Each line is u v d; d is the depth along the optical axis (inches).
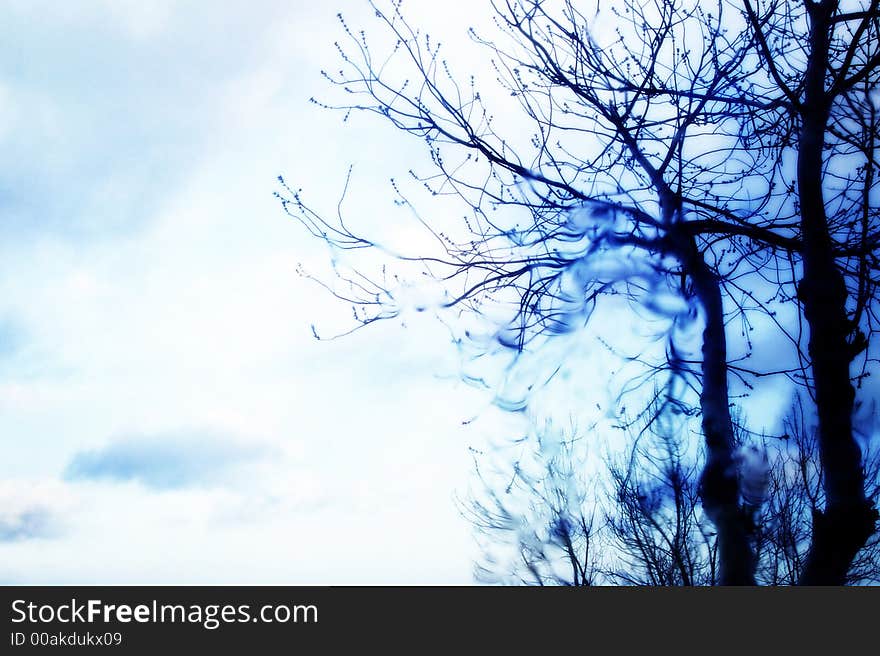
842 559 212.1
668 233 254.2
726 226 255.3
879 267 234.4
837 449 213.6
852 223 240.5
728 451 232.2
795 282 257.0
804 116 233.9
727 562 229.6
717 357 244.2
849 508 209.5
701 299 252.7
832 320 220.4
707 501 235.0
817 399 220.1
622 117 259.1
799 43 255.6
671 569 451.8
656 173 260.4
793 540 383.2
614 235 259.3
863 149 230.7
